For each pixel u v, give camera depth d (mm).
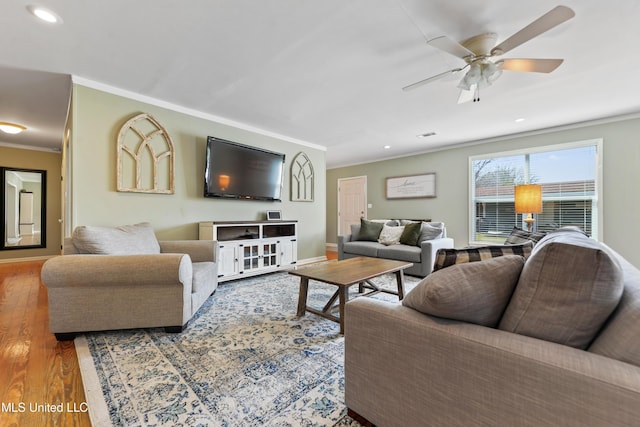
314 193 5301
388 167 6418
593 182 3979
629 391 609
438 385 905
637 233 3645
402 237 4270
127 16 1841
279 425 1180
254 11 1799
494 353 792
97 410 1259
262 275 3994
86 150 2734
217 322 2273
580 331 778
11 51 2244
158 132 3229
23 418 1219
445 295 887
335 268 2555
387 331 1036
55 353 1772
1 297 2941
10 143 5102
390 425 1033
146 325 2004
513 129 4352
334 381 1494
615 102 3279
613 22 1871
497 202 4867
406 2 1710
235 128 4031
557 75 2631
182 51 2252
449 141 5078
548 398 708
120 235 2381
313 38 2078
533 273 837
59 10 1777
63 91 2988
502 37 2033
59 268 1830
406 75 2643
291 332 2094
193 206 3568
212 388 1425
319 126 4219
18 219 5336
